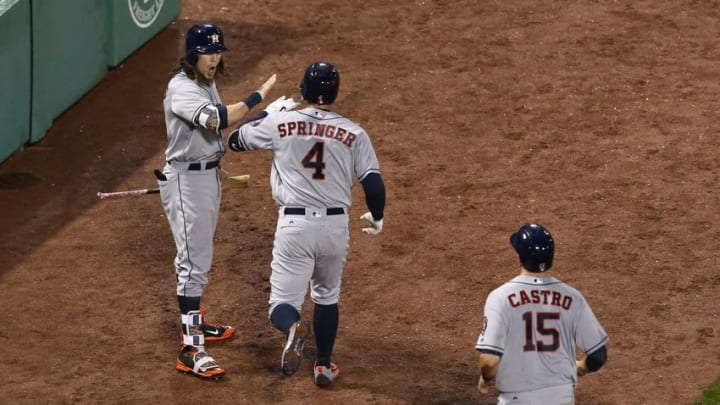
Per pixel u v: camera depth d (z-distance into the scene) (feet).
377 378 95.20
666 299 105.70
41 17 131.23
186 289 95.45
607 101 142.51
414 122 139.23
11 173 128.47
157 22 159.12
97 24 144.87
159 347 99.81
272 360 98.27
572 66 151.23
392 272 111.45
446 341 100.68
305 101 88.43
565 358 73.67
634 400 91.50
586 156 131.13
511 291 73.97
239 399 92.38
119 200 124.57
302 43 158.92
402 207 122.52
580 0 170.19
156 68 152.25
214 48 91.71
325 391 93.40
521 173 128.36
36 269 111.45
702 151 131.34
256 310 106.01
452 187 126.11
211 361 94.99
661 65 151.12
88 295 107.45
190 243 94.84
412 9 169.17
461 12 167.73
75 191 125.90
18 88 129.08
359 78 149.38
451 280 109.91
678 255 112.57
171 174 94.22
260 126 88.22
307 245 87.51
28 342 99.81
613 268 110.73
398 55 155.43
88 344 99.86
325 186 87.15
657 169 128.16
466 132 136.87
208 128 90.68
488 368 73.00
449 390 93.56
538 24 163.02
